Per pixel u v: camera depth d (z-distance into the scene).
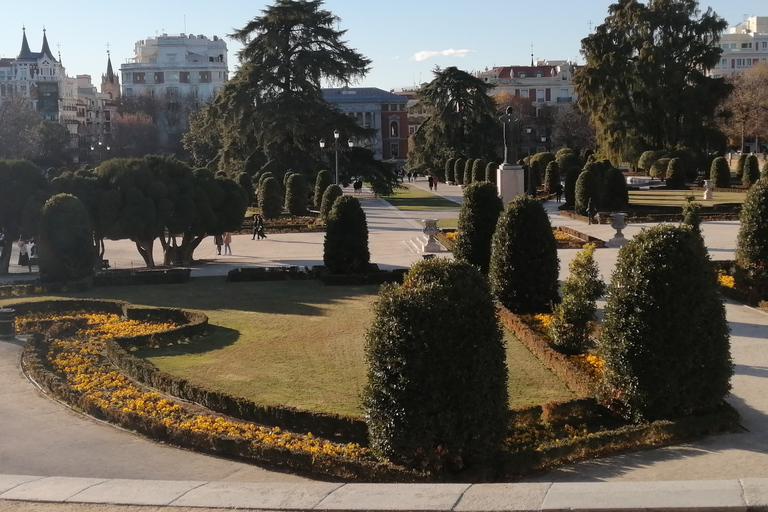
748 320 20.16
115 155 119.38
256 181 62.88
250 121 63.47
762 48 167.25
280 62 64.31
